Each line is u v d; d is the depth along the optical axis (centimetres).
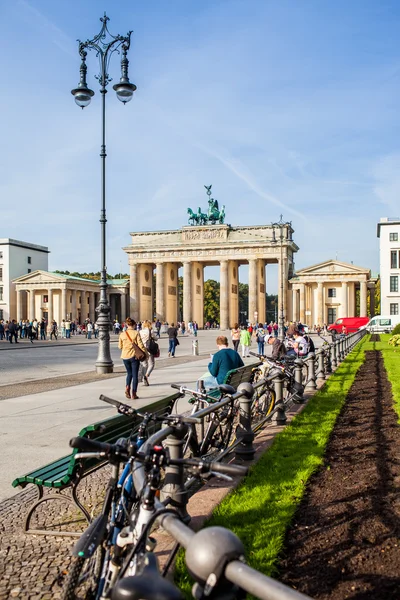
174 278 15075
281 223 8038
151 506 406
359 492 947
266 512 838
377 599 598
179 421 560
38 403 1983
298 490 946
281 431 1454
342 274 13488
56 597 625
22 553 748
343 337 4462
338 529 789
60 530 826
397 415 1647
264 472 1065
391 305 13025
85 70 3127
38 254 16475
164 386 2505
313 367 2381
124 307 15600
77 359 4500
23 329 9962
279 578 648
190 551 299
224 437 1129
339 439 1370
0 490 1007
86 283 15200
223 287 13488
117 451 429
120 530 490
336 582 637
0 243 15350
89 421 1623
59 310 14612
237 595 301
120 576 370
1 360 4384
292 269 14662
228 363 1566
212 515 822
